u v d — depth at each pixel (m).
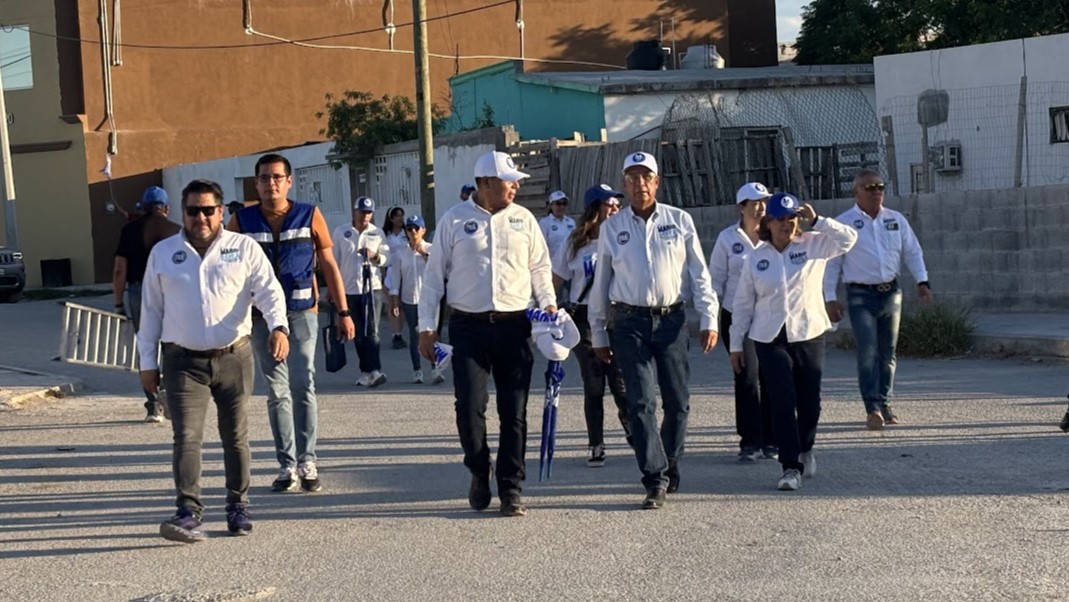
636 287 9.98
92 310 15.16
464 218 9.88
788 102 30.42
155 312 9.50
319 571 8.88
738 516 9.72
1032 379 14.70
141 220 13.45
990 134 26.81
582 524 9.68
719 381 15.55
